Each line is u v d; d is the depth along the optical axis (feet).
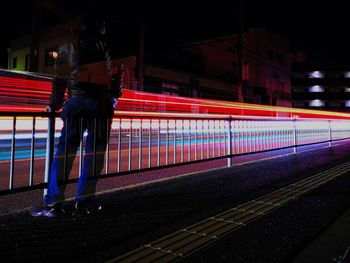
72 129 13.32
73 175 21.61
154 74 92.89
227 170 23.35
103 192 16.26
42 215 12.35
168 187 17.58
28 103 63.52
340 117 155.33
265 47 144.56
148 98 79.10
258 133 33.47
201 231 11.02
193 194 16.06
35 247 9.41
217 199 15.16
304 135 41.93
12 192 12.48
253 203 14.55
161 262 8.70
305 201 14.92
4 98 60.80
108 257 8.93
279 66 155.12
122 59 88.89
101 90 13.61
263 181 19.42
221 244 9.95
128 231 10.87
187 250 9.48
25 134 34.06
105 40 13.84
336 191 16.93
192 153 32.60
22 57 112.06
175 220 12.11
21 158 28.53
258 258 9.02
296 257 9.12
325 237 10.55
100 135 14.02
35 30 64.59
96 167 13.84
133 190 16.80
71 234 10.48
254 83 139.85
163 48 108.78
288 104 161.79
